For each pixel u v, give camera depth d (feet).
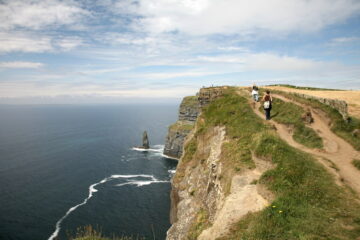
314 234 34.55
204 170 102.01
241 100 121.49
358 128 71.82
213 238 46.44
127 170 311.27
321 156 62.69
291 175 50.98
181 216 98.73
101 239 60.23
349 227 35.14
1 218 188.55
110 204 212.23
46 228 174.29
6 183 264.52
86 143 505.66
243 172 63.00
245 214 46.21
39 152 420.36
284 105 100.73
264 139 69.15
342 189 45.27
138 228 174.09
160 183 263.90
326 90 152.15
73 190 244.01
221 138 97.14
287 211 41.01
